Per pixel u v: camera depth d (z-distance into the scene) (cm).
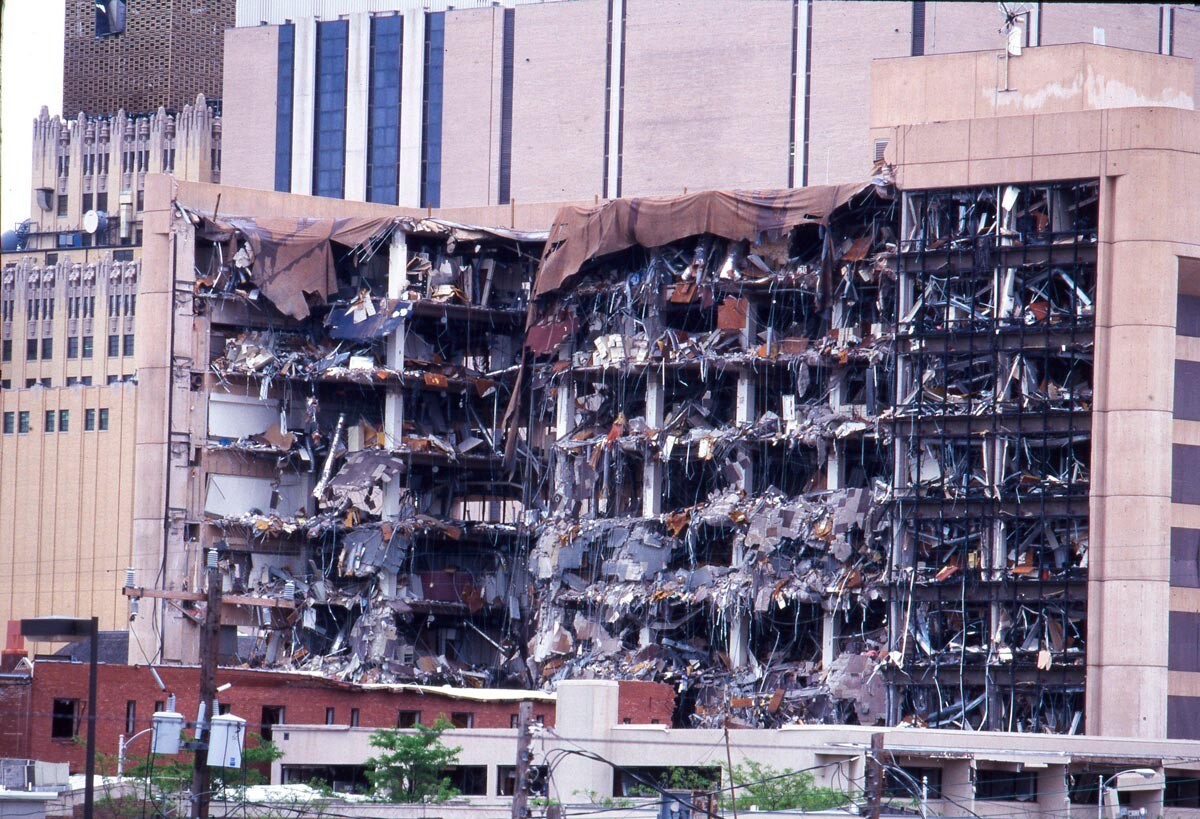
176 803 14875
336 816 15000
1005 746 16588
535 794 17512
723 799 14888
